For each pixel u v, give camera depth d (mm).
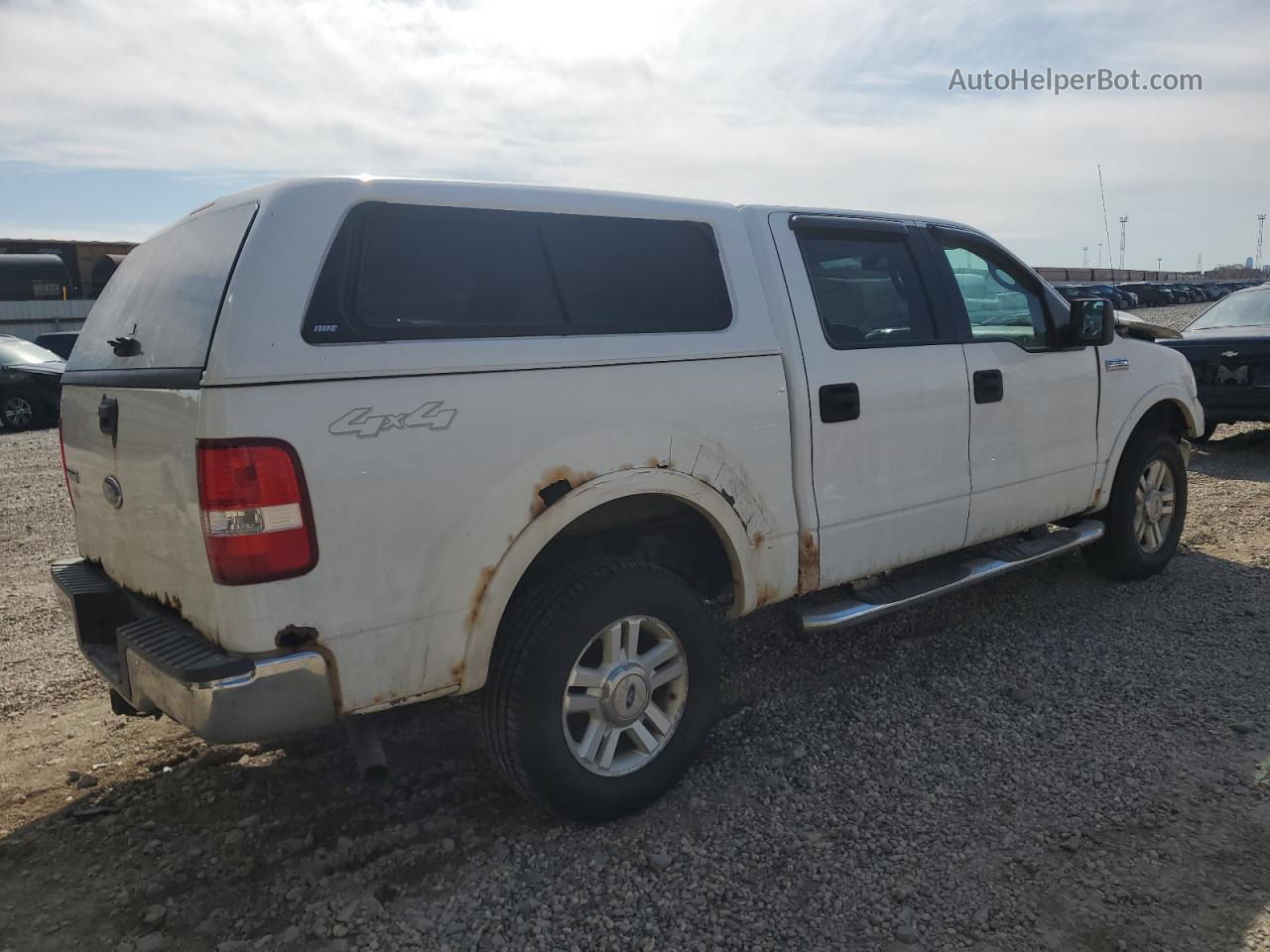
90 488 3250
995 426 4277
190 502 2477
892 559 3916
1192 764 3299
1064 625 4656
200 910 2699
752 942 2490
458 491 2689
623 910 2633
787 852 2883
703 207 3438
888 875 2752
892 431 3834
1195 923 2496
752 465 3379
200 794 3334
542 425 2838
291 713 2486
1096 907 2570
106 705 4082
